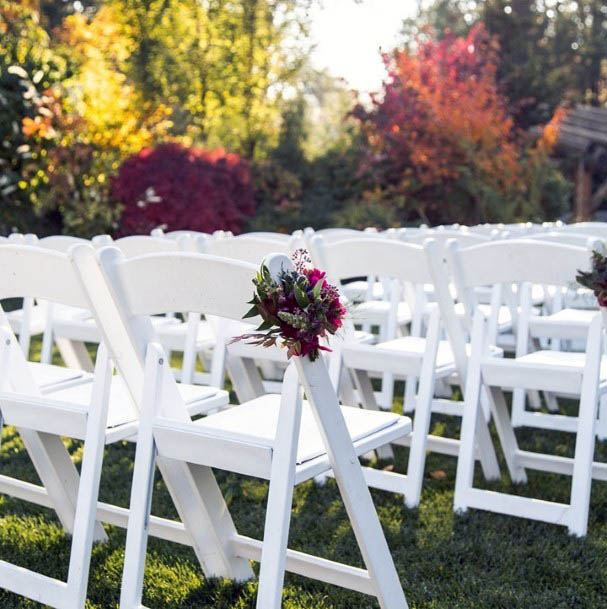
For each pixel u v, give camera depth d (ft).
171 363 18.07
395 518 9.55
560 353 10.19
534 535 9.03
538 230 15.62
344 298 6.34
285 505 6.23
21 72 31.37
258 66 49.19
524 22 65.10
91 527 7.22
